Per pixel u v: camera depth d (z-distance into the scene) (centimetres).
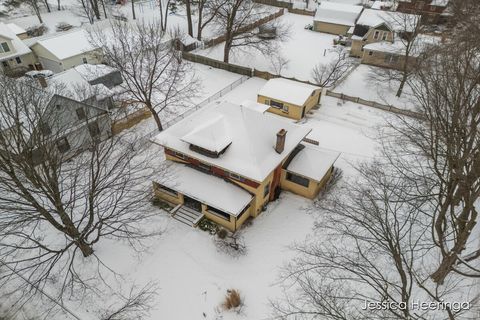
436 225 1862
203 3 4981
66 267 2181
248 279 2130
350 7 5788
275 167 2331
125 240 2342
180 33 5162
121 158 2267
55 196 1848
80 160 2552
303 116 3666
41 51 4400
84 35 4616
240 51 5106
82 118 2947
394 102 3953
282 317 1900
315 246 2292
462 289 1980
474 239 2236
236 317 1942
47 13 6456
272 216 2541
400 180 2728
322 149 2828
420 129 2489
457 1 4872
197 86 4181
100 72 3753
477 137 2008
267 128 2489
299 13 6725
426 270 2102
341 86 4262
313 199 2667
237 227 2409
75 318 1934
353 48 4984
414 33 3828
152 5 6812
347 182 2811
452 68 2153
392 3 6341
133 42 3606
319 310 1834
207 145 2323
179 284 2100
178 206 2547
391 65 4625
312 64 4794
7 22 5900
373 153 3158
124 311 1941
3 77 2370
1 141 1777
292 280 2114
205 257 2247
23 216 1961
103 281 2028
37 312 1973
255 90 4166
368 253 2195
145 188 2677
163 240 2348
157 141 2544
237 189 2411
